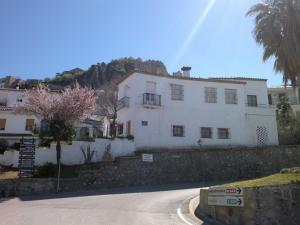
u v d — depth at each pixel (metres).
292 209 11.51
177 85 35.19
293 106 47.19
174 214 13.82
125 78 36.19
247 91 39.12
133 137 31.55
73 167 27.14
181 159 29.55
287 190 11.63
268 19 20.81
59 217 12.41
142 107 33.06
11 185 22.06
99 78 92.44
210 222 12.68
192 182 28.77
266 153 32.50
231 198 12.50
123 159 26.86
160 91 34.28
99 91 52.78
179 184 27.28
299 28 19.50
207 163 30.48
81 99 27.45
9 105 42.06
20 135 36.59
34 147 24.97
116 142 30.34
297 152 33.25
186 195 19.66
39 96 27.23
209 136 35.28
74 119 27.14
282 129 40.56
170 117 34.03
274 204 11.41
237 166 31.38
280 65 20.31
